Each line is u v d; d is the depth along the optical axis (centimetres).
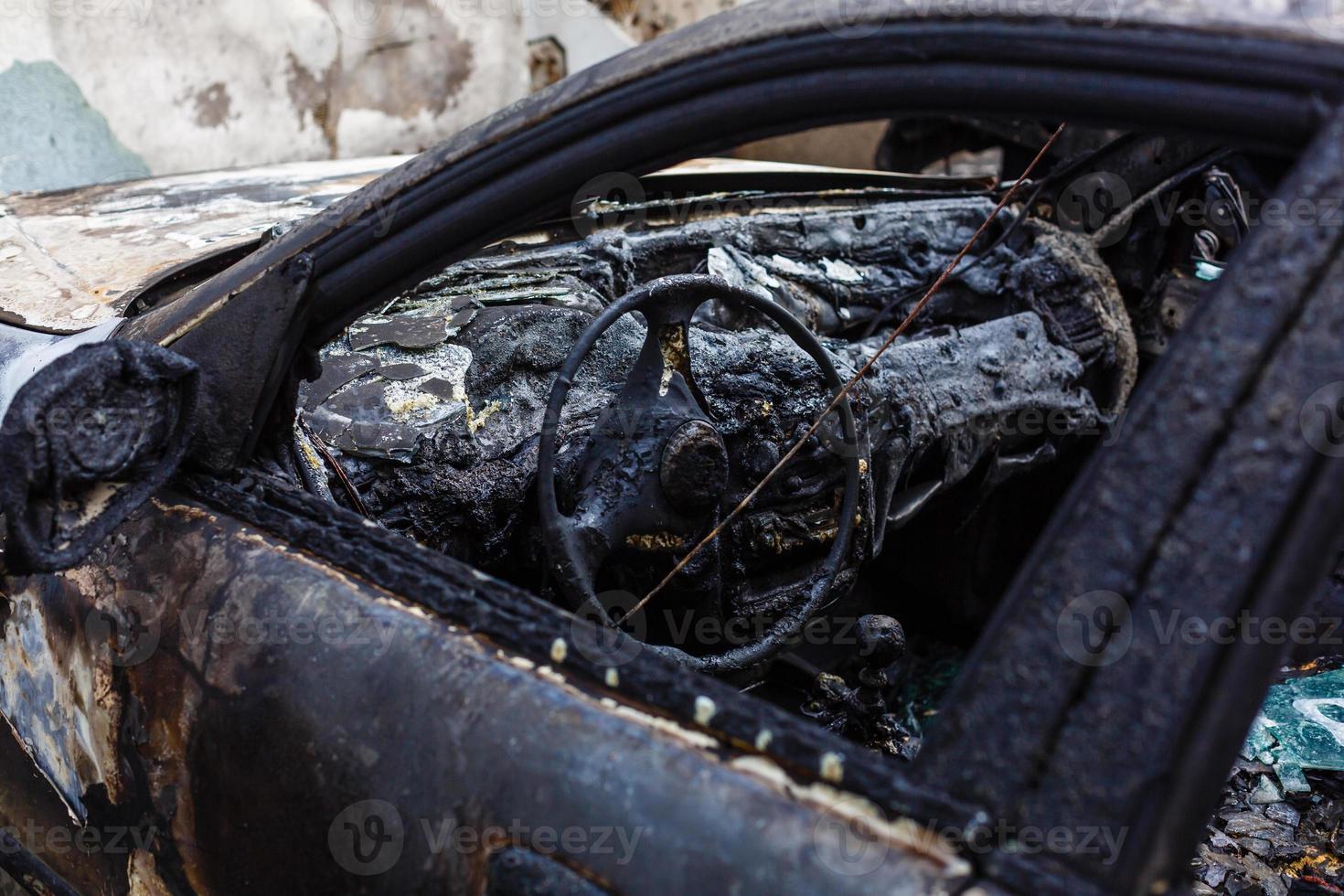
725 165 284
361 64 529
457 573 108
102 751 125
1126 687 75
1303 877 184
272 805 107
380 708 101
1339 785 205
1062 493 281
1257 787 205
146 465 122
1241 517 74
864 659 193
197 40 476
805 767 85
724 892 82
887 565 292
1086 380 267
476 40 561
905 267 269
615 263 219
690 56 105
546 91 116
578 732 92
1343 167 76
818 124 102
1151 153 270
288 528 118
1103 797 74
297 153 521
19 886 150
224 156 497
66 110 445
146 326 137
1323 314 75
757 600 197
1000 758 78
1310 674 234
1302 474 73
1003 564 288
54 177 443
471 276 201
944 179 311
